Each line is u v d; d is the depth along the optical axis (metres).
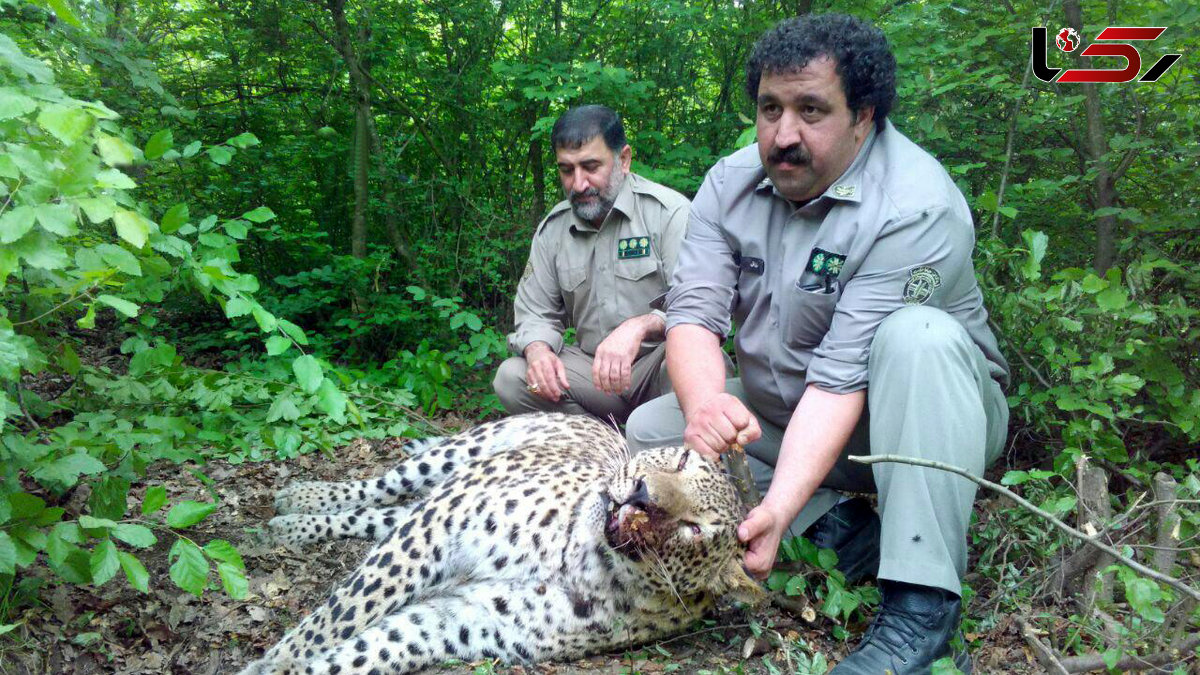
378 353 8.11
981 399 3.05
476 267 8.16
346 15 9.41
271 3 8.99
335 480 4.96
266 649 3.26
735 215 3.46
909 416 2.86
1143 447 4.41
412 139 9.23
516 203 9.23
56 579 3.39
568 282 4.95
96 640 3.13
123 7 8.15
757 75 3.14
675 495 2.88
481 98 9.11
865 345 3.05
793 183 3.14
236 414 5.04
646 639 3.22
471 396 7.00
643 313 4.84
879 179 3.16
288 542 4.05
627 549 3.00
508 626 3.12
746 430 2.91
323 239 9.68
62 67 5.29
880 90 3.03
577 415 4.59
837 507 3.61
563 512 3.25
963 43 5.10
